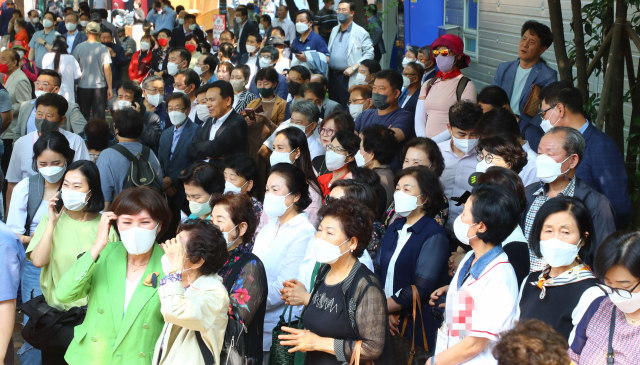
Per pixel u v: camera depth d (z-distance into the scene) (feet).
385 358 10.41
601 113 16.47
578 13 17.38
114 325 10.97
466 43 36.70
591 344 9.13
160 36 41.91
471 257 10.13
